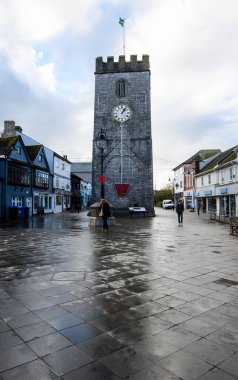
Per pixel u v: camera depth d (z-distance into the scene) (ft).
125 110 115.96
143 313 14.62
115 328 12.96
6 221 78.33
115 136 115.34
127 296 17.13
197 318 14.01
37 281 20.22
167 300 16.47
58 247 34.06
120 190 112.88
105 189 113.60
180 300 16.47
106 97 117.70
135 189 112.78
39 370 9.88
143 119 115.44
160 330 12.75
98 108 117.39
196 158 160.56
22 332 12.59
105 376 9.57
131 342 11.71
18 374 9.66
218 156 148.46
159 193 274.16
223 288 18.63
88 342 11.73
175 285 19.29
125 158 114.42
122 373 9.72
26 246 34.81
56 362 10.34
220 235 46.83
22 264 25.30
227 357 10.61
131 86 117.19
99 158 114.93
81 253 30.30
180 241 39.47
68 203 165.27
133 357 10.64
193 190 157.28
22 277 21.20
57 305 15.72
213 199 125.70
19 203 95.30
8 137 98.53
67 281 20.20
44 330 12.78
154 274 22.00
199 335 12.28
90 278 20.93
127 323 13.47
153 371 9.82
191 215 118.52
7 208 85.76
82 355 10.78
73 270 23.18
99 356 10.72
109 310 15.02
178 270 23.24
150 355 10.77
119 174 113.91
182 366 10.09
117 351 11.04
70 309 15.16
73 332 12.58
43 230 53.31
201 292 17.85
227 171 105.81
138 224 70.28
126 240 40.11
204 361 10.37
